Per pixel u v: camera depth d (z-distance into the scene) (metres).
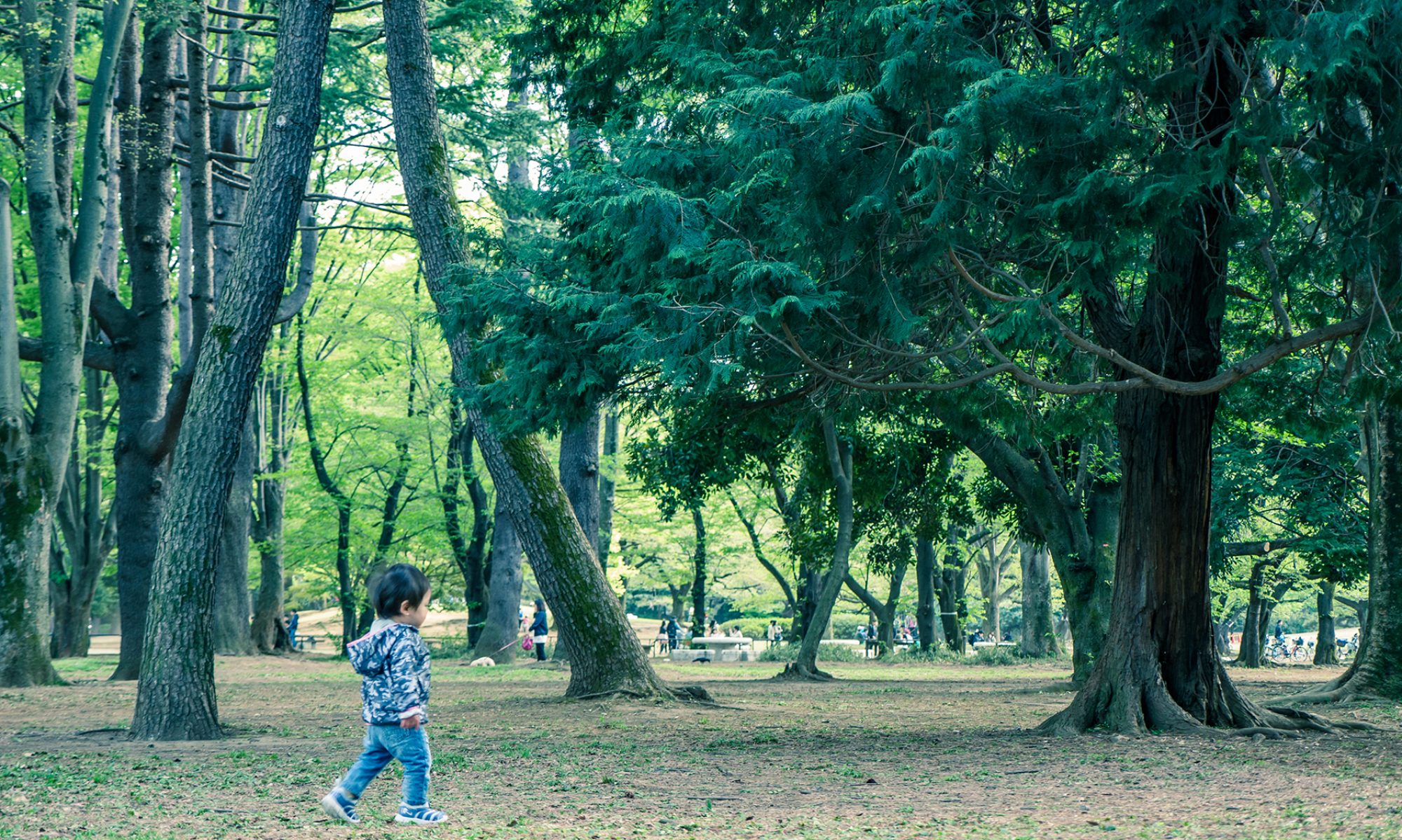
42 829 5.78
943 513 24.77
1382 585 15.57
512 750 9.95
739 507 40.22
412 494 40.31
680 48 9.95
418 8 15.71
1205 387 9.13
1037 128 7.61
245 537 32.41
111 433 34.91
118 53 22.17
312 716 13.95
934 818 6.13
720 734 11.49
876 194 7.75
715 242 8.43
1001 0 8.90
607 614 15.45
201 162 21.06
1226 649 52.12
